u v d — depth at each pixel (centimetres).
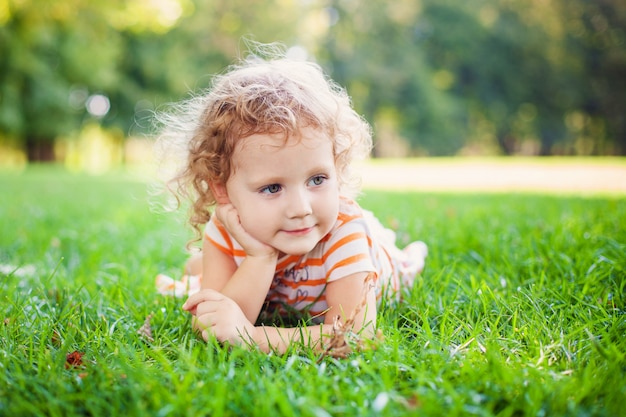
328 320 197
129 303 229
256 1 2845
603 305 205
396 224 393
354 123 215
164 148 238
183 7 2503
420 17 3466
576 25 3431
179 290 251
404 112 3350
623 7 3322
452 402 134
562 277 244
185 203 239
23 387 146
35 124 2192
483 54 3466
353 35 3366
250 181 185
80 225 466
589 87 3416
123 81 2512
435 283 245
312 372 155
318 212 186
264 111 182
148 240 398
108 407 136
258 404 134
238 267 212
